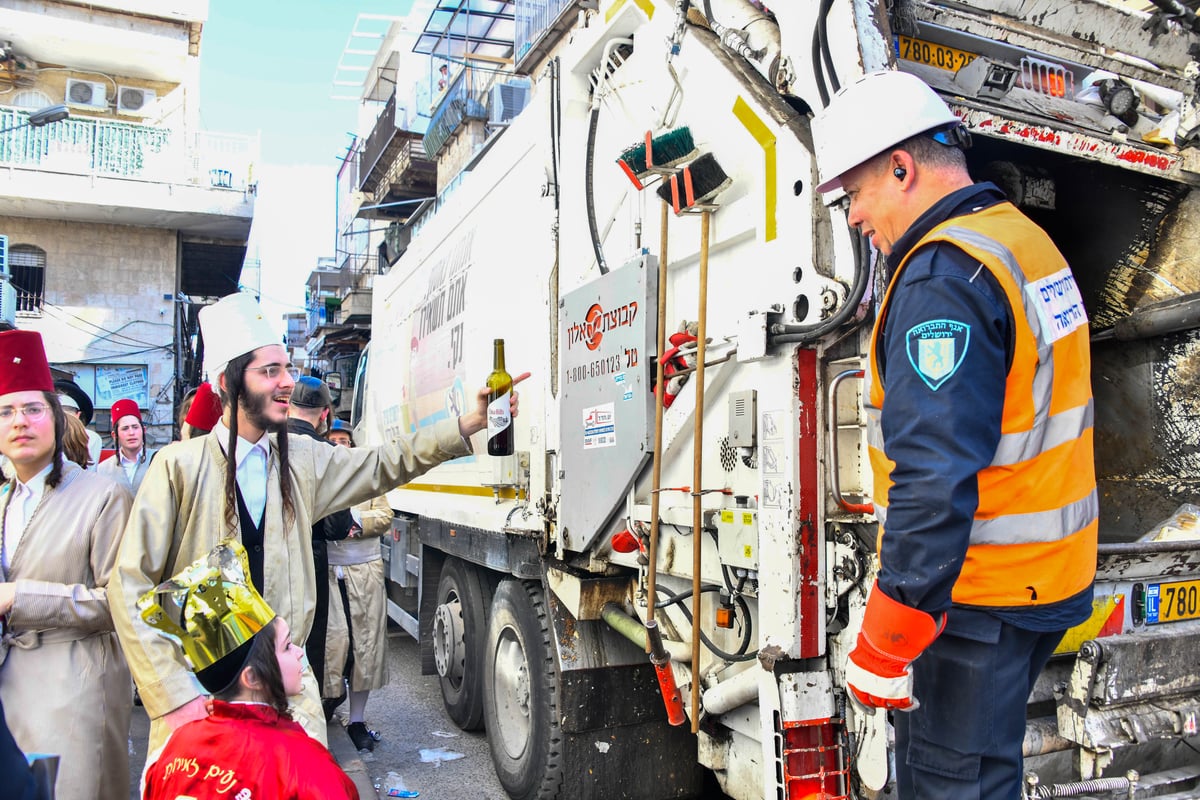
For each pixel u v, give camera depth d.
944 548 1.64
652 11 3.24
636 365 3.15
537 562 3.95
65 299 20.02
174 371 20.73
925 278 1.79
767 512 2.51
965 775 1.80
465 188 5.62
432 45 20.03
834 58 2.41
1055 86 3.26
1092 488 1.86
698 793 3.82
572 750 3.62
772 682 2.46
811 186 2.44
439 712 5.74
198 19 21.88
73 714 2.65
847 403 2.48
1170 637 2.47
